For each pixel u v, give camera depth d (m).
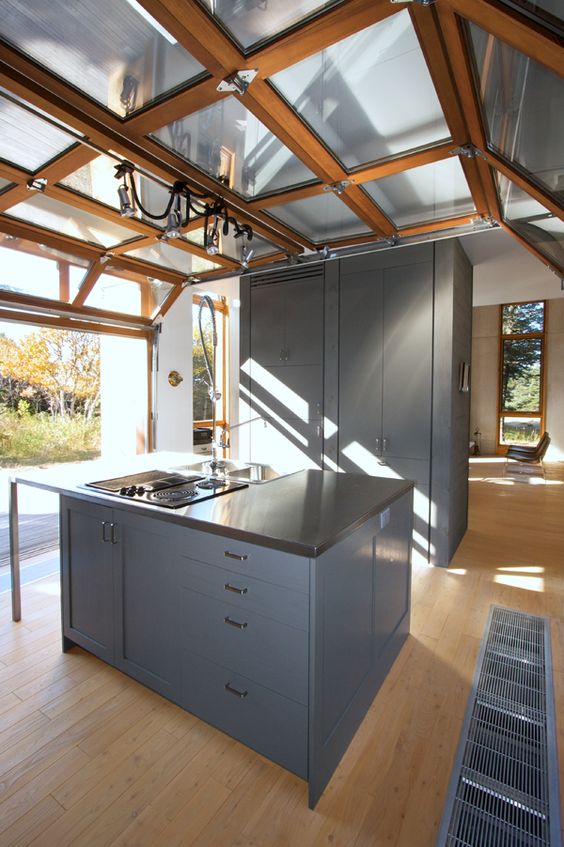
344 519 1.64
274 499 1.95
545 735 1.75
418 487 3.58
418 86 1.55
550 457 9.62
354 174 2.12
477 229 2.88
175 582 1.75
